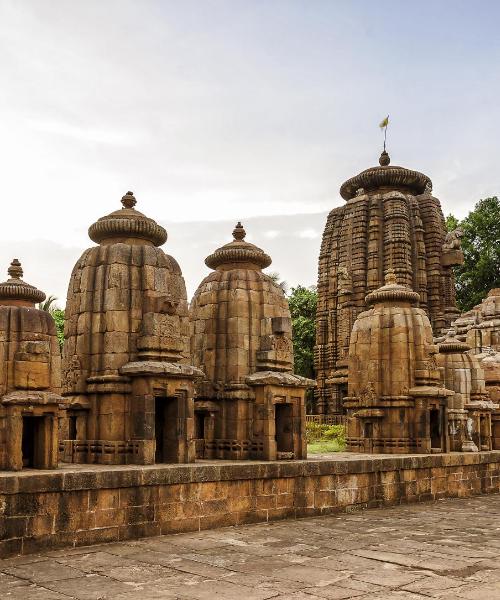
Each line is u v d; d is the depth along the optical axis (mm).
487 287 61969
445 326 48062
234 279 21906
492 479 26297
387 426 25984
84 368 18500
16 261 17562
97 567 12047
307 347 57969
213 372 21328
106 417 17891
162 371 17422
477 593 10500
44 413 15383
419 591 10586
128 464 17422
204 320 21766
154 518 15156
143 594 10297
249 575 11555
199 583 10984
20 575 11445
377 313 26859
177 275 19906
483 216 62812
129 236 19484
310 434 41938
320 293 50375
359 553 13500
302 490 18578
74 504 13844
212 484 16422
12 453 14867
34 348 15719
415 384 25875
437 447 26125
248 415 20703
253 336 21453
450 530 16500
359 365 27156
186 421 18156
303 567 12188
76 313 19062
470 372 29266
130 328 18422
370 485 20719
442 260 49375
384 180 49500
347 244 48438
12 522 12867
